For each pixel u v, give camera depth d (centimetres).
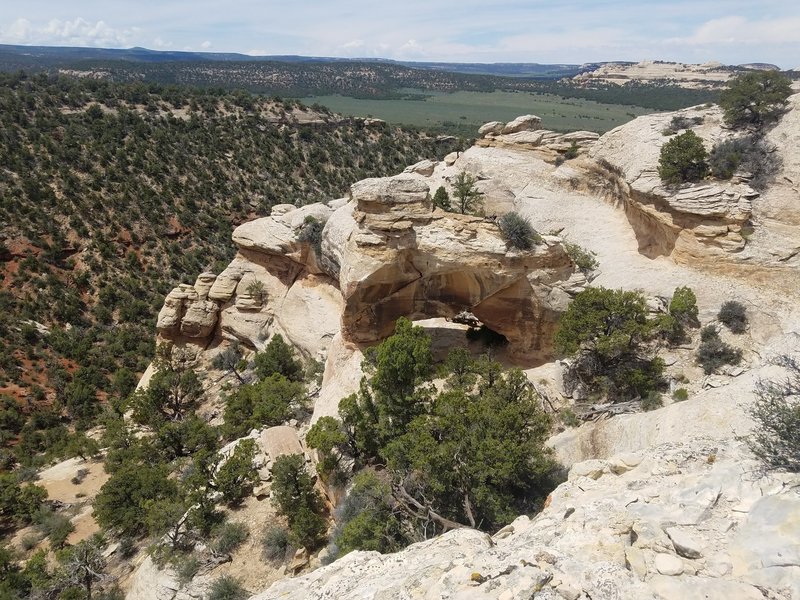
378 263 3328
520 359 3528
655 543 911
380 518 1923
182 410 4709
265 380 4003
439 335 4016
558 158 4631
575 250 3475
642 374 2609
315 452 2717
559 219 4069
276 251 5206
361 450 2555
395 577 1062
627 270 3272
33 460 4531
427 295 3588
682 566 841
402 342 2545
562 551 948
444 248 3284
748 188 3056
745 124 3566
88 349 6222
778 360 1384
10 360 5728
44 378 5781
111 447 4184
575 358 2908
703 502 980
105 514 2919
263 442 2934
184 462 3497
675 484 1089
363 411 2672
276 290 5422
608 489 1187
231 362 5434
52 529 3297
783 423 1038
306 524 2227
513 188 4484
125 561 2745
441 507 1966
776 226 2920
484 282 3353
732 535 891
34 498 3591
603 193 4266
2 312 6219
